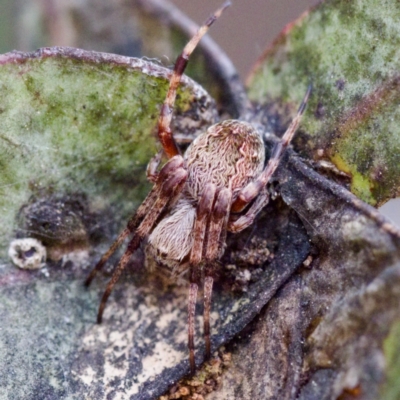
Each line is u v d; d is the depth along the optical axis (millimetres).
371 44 90
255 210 93
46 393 90
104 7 98
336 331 86
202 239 94
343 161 91
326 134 92
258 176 95
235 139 95
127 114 93
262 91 95
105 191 94
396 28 90
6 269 92
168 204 97
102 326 92
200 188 97
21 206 93
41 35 100
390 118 90
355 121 91
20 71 91
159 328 92
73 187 93
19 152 92
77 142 93
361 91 91
